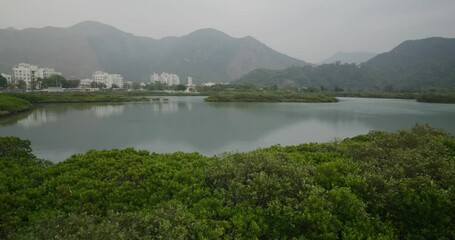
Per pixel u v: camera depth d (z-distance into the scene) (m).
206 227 5.96
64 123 45.44
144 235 5.57
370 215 7.05
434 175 8.24
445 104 100.25
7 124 43.75
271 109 76.75
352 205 6.74
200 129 40.47
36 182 9.05
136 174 9.20
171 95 155.75
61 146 28.47
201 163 10.66
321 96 122.25
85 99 96.56
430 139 12.25
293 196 7.31
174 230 5.54
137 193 8.27
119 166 10.06
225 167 8.74
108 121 48.53
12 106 59.69
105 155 11.39
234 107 83.25
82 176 9.31
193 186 8.29
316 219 6.29
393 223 7.02
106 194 8.26
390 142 12.35
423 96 116.94
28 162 11.40
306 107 84.75
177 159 11.34
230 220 6.57
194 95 158.12
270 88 172.75
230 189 7.73
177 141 31.61
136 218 6.02
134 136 34.50
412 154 9.54
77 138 32.84
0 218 6.95
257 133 37.47
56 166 10.31
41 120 48.91
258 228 6.21
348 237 6.14
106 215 7.40
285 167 8.46
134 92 156.75
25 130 38.09
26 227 6.52
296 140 32.94
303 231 6.41
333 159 10.99
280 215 6.51
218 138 33.62
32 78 142.62
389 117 57.78
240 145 29.81
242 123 47.34
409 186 7.42
